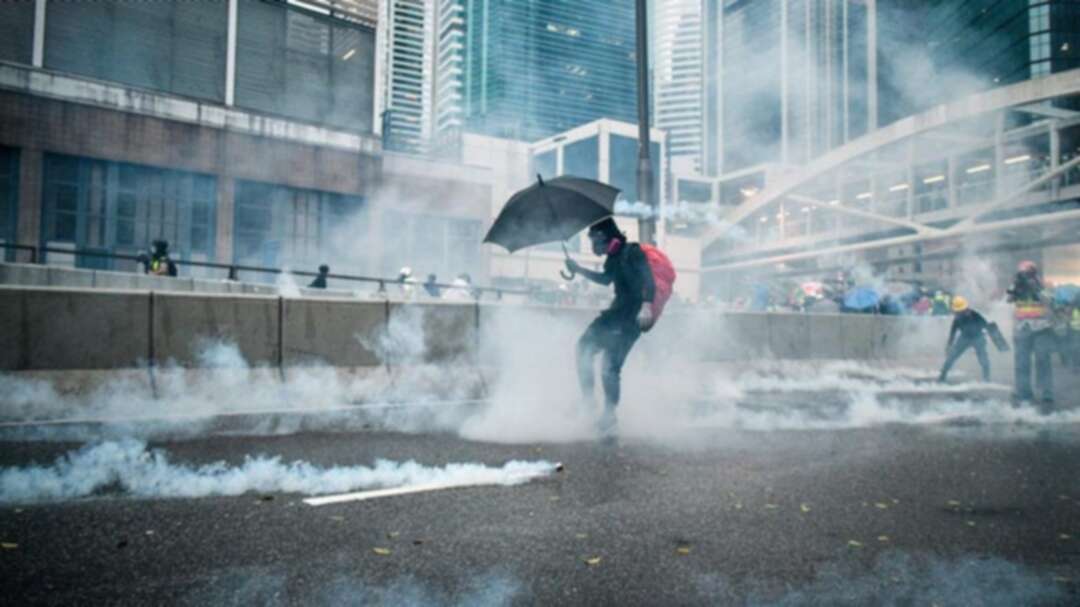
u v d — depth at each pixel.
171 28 24.16
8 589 2.49
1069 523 3.61
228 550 2.96
